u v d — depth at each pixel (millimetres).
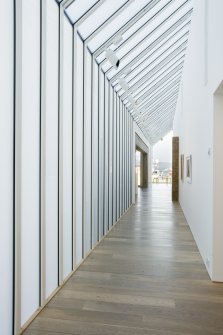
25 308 2332
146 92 8289
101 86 5008
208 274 3469
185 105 7125
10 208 2084
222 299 2809
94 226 4633
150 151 21375
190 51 5840
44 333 2232
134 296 2879
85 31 3754
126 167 8180
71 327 2320
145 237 5297
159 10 4352
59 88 2992
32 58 2396
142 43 5012
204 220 3895
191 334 2236
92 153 4402
